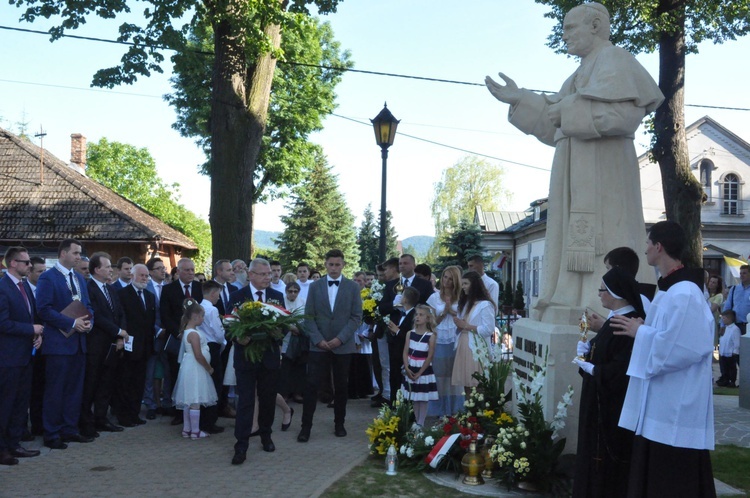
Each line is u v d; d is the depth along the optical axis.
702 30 17.61
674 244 4.04
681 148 15.96
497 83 6.79
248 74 14.41
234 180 13.84
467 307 7.97
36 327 6.86
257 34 13.56
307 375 7.79
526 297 37.88
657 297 4.05
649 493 3.93
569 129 5.93
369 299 9.88
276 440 7.67
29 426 8.66
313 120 28.31
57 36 14.00
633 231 6.10
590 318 4.71
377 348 10.24
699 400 3.86
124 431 8.20
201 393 7.80
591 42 6.37
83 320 7.39
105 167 51.88
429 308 7.77
